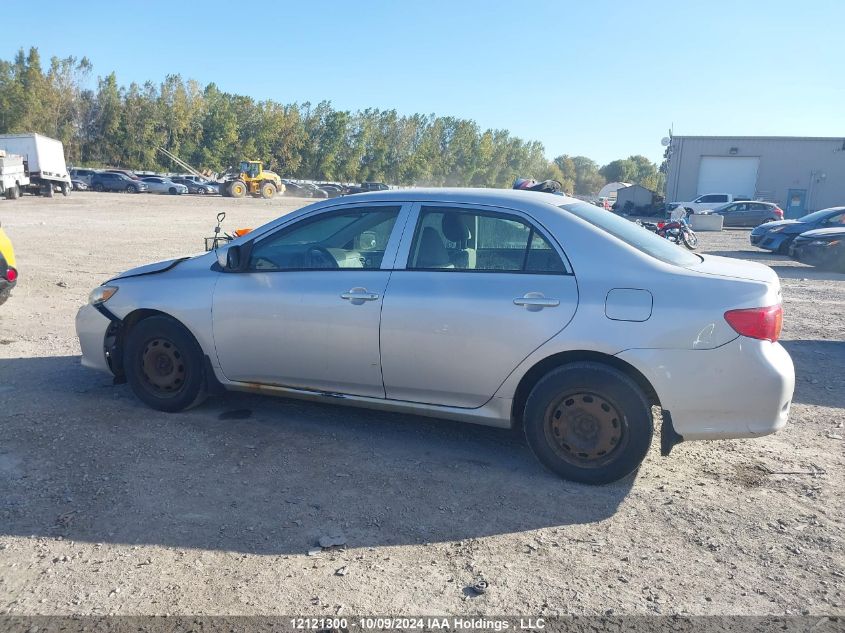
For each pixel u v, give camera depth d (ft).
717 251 65.82
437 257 14.14
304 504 12.29
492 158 379.76
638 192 157.79
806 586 10.06
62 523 11.41
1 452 14.05
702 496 12.90
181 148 300.61
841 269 48.96
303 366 15.02
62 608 9.30
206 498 12.41
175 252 50.34
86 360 17.44
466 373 13.61
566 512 12.21
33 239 56.18
